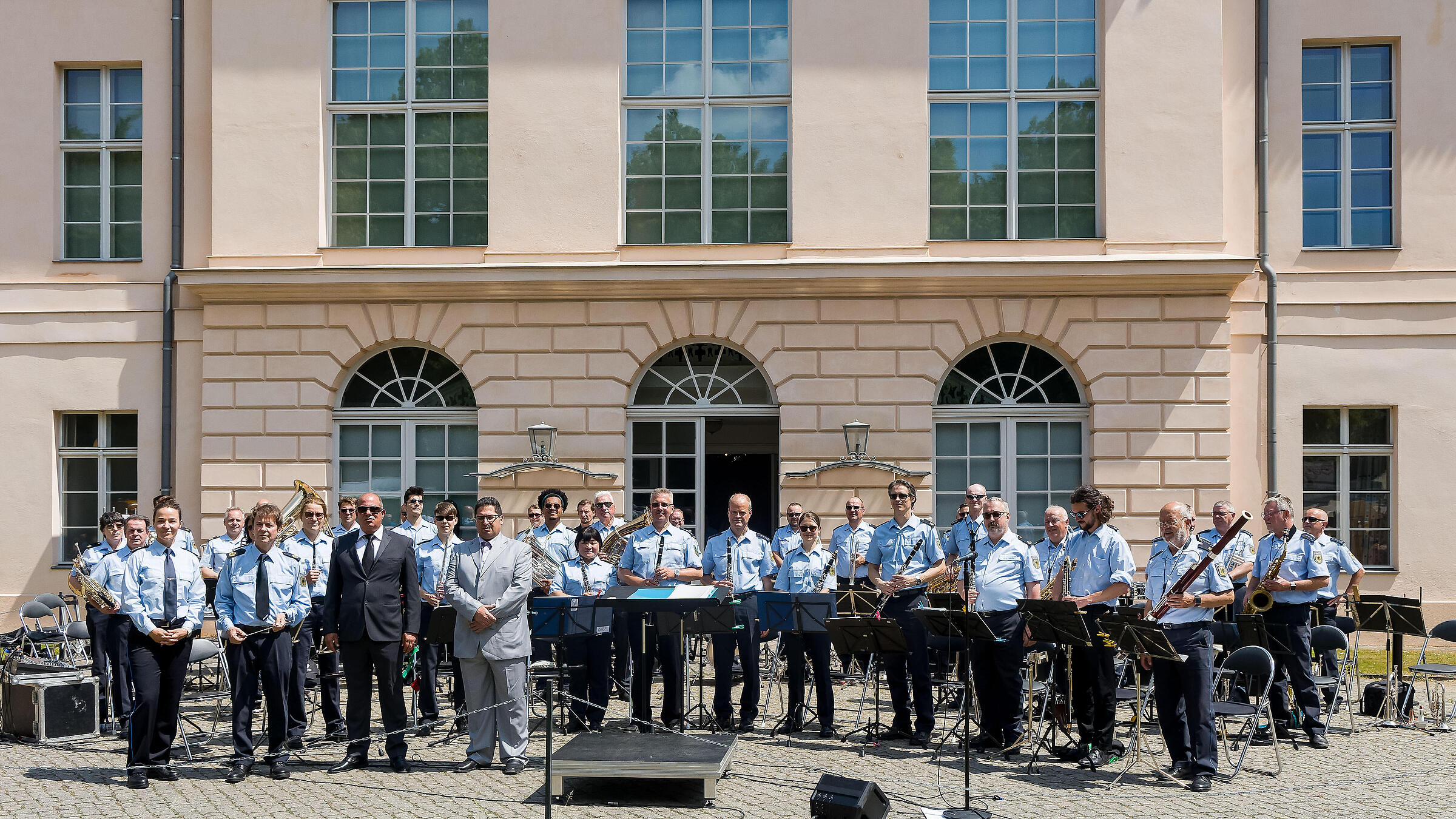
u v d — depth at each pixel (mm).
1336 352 14352
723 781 7953
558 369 14438
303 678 8992
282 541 10273
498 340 14492
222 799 7469
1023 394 14375
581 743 7781
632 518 14516
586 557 10062
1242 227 14312
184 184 15117
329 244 14922
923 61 14414
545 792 6695
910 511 9406
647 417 14617
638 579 10008
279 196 14719
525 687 8289
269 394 14562
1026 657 9609
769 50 14750
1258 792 7672
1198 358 13969
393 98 14969
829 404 14227
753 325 14320
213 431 14570
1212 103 14156
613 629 10141
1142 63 14234
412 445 14758
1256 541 14062
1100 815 7098
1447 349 14312
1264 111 14383
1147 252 14078
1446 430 14273
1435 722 9922
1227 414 13930
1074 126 14531
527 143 14594
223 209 14727
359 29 15031
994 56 14594
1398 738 9422
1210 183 14125
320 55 14836
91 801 7441
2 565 15094
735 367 14609
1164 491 13914
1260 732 9242
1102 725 8242
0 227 15320
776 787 7785
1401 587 14258
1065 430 14328
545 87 14625
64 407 15117
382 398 14812
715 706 9562
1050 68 14539
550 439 14320
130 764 7836
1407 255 14422
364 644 8180
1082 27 14555
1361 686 11766
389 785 7809
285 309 14602
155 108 15281
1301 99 14625
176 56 15125
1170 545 8047
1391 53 14688
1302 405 14336
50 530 15094
